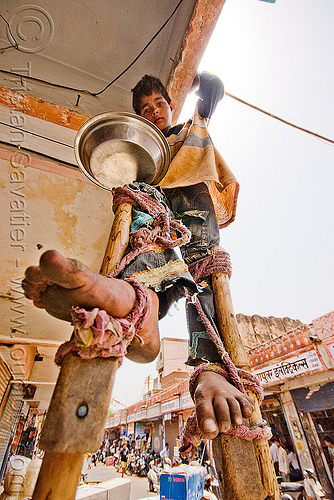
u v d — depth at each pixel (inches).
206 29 130.7
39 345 166.9
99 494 187.0
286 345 298.4
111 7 129.1
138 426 814.5
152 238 48.9
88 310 30.1
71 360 29.3
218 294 61.3
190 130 84.0
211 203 75.5
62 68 134.6
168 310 51.2
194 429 48.3
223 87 94.3
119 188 55.2
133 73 146.3
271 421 345.4
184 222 71.3
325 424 270.1
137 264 47.4
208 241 68.8
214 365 51.3
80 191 116.0
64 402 26.8
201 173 71.4
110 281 32.5
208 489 236.7
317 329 265.3
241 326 473.1
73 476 25.7
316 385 278.8
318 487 220.4
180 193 75.9
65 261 26.5
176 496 148.7
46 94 122.4
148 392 1048.8
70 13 128.1
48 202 114.7
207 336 57.8
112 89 143.3
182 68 140.1
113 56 141.2
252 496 39.0
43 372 231.0
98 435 26.9
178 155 77.5
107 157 59.4
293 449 296.7
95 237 126.8
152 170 62.9
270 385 316.8
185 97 148.6
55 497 24.4
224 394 41.4
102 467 730.2
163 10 133.3
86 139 59.2
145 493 379.2
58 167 111.1
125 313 33.4
